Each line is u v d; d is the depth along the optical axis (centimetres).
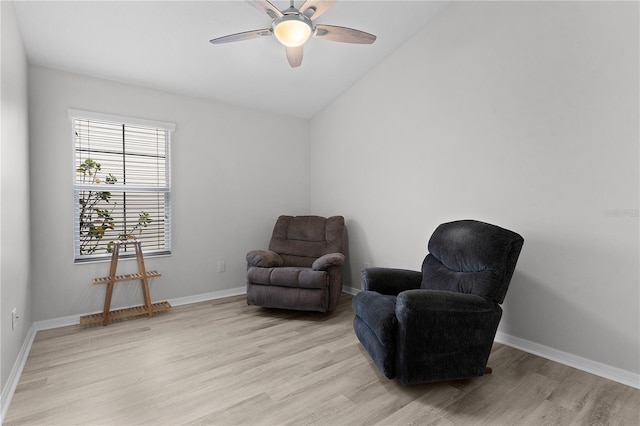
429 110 314
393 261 352
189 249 365
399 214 345
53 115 289
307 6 213
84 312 305
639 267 199
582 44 219
